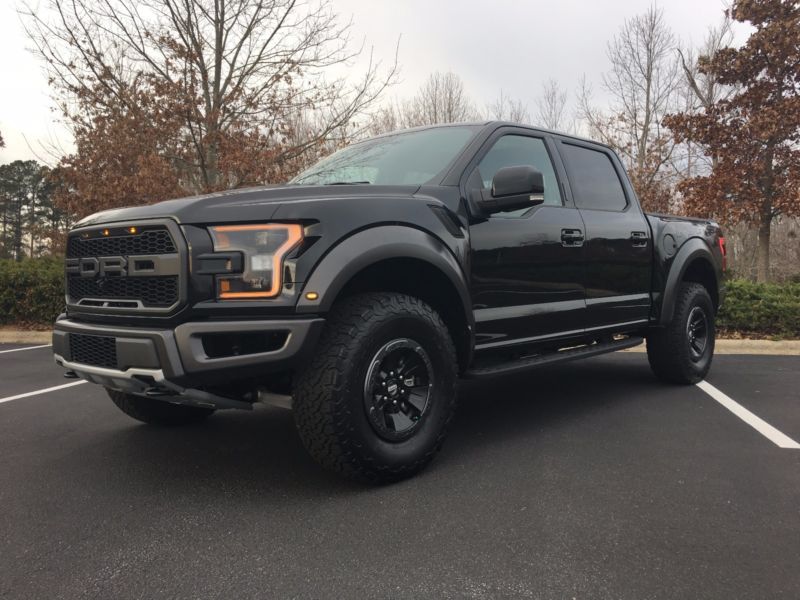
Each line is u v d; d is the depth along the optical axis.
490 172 3.78
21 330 10.15
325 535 2.45
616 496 2.84
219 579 2.12
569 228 4.12
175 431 4.14
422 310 3.11
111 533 2.51
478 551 2.29
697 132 13.66
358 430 2.80
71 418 4.55
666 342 5.24
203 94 11.10
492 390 5.36
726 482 3.02
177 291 2.68
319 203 2.84
